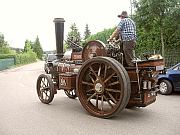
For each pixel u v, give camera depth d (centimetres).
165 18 1231
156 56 596
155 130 491
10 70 2642
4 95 877
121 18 600
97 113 588
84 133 476
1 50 4291
